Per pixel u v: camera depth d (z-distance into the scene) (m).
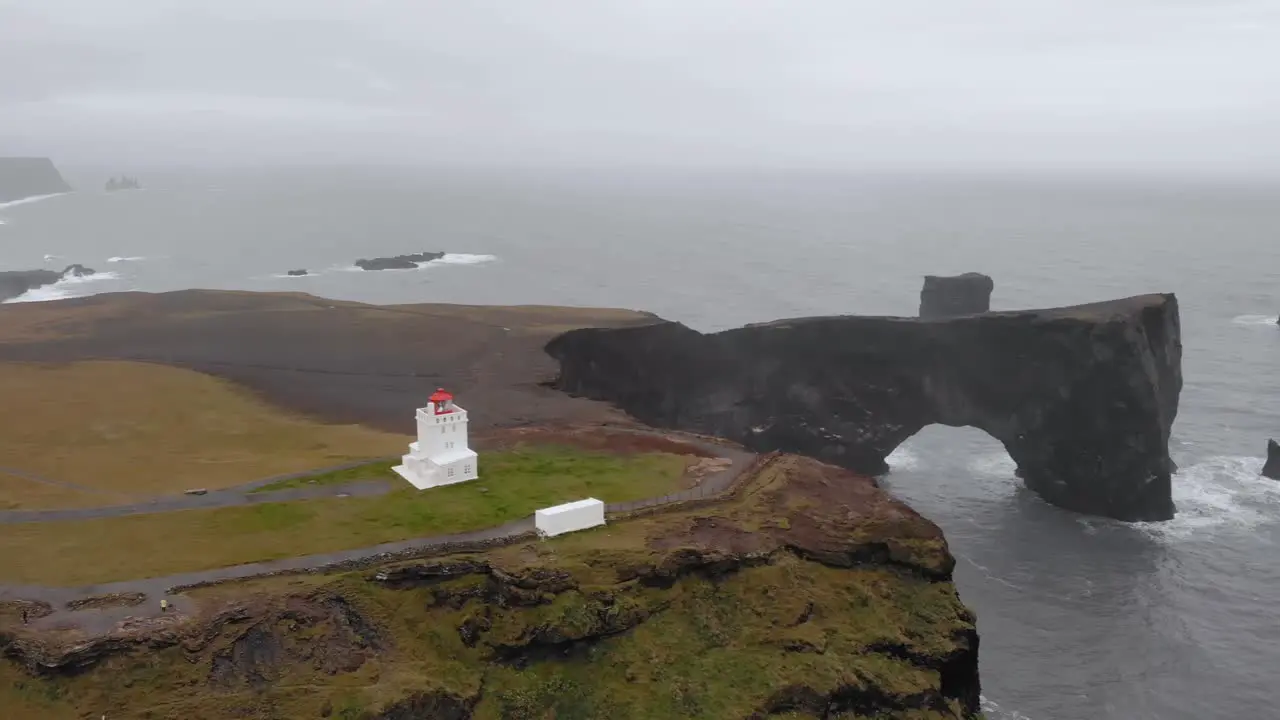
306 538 51.06
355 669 43.28
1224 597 79.94
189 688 40.31
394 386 88.25
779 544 54.19
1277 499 99.44
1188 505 98.50
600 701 45.19
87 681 39.78
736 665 47.78
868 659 50.44
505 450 68.31
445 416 60.25
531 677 45.50
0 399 78.75
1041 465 101.88
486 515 54.91
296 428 74.50
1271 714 64.94
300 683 41.78
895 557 55.56
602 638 47.34
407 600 46.94
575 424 76.31
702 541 52.78
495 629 46.25
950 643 52.88
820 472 63.84
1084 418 96.75
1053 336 98.31
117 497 56.59
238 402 81.56
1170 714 64.75
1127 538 91.38
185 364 94.06
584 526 53.50
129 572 46.53
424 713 41.69
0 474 60.31
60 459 63.91
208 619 42.53
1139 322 96.19
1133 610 77.75
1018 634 74.12
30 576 45.81
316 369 93.62
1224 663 70.50
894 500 60.91
